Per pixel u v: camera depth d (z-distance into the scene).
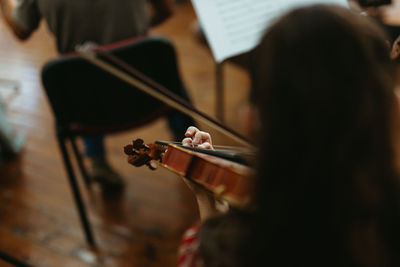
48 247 1.70
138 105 1.50
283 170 0.40
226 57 1.36
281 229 0.42
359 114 0.38
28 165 2.12
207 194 0.68
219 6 1.38
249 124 0.45
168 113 1.58
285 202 0.41
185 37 3.26
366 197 0.40
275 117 0.39
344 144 0.38
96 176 1.84
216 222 0.50
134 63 1.39
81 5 1.48
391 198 0.42
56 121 1.49
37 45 3.29
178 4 3.72
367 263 0.42
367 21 0.41
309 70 0.38
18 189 1.99
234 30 1.37
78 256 1.65
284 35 0.39
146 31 1.64
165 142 0.76
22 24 1.58
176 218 1.78
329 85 0.37
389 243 0.44
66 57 1.32
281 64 0.39
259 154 0.42
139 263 1.61
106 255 1.65
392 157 0.41
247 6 1.37
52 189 1.98
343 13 0.39
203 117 1.33
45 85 1.35
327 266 0.42
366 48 0.38
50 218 1.83
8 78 2.89
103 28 1.53
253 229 0.44
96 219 1.81
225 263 0.46
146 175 2.01
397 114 0.41
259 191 0.43
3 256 1.61
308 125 0.38
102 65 1.32
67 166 1.52
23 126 2.40
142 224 1.77
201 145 0.74
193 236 0.57
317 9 0.39
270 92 0.39
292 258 0.43
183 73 2.81
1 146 2.13
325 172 0.39
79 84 1.38
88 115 1.47
